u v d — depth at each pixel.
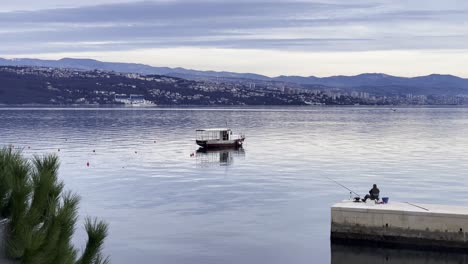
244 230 52.81
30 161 14.92
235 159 111.25
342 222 45.34
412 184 77.56
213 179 84.50
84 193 71.81
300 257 44.41
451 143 141.38
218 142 132.50
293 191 73.31
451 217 42.78
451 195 69.19
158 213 60.22
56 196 14.75
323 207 62.91
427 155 114.31
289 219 57.00
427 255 43.22
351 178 83.81
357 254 44.78
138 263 43.09
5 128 193.75
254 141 152.12
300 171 92.44
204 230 52.84
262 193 72.00
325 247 46.69
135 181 82.19
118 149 126.94
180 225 54.78
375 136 166.50
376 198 47.31
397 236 43.97
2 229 13.59
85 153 118.00
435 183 78.25
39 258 13.59
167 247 47.38
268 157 114.38
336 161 105.69
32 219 13.87
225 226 54.38
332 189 74.62
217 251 46.22
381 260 43.38
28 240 13.53
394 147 132.00
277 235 50.88
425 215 43.38
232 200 67.38
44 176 14.34
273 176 87.12
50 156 15.30
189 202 66.25
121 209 62.25
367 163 101.88
